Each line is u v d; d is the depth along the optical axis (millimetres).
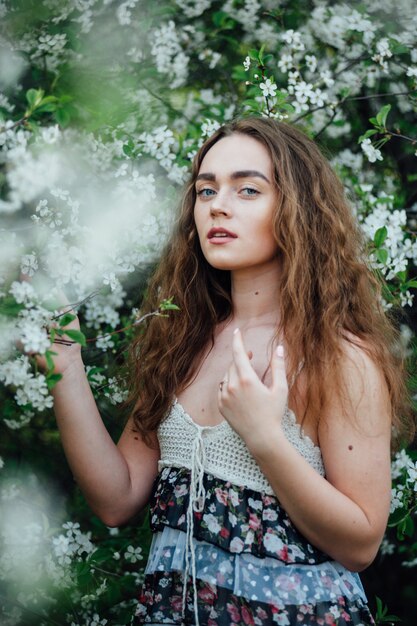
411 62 2369
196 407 1414
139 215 1712
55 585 1874
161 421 1465
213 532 1271
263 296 1436
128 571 2070
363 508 1281
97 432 1444
